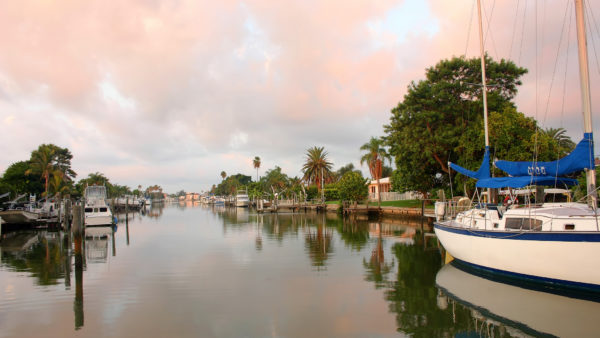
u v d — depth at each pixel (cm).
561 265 1130
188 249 2253
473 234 1420
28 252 2311
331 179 9244
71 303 1188
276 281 1420
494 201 1708
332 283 1382
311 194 8275
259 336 902
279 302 1161
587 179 1230
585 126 1227
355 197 5303
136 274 1584
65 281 1484
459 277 1447
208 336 909
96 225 3916
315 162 7475
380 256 1912
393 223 3919
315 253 2019
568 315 1019
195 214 6912
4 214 3634
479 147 2961
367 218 4741
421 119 3566
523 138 2748
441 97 3484
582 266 1088
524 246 1214
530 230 1232
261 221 4522
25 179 6425
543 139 2680
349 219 4619
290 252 2061
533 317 1013
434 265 1677
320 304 1139
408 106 3716
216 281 1434
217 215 6319
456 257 1614
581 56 1234
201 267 1698
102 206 4053
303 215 5688
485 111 1772
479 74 3525
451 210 2109
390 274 1514
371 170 5931
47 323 1012
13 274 1633
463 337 890
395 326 960
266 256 1947
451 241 1595
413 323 980
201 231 3369
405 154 3778
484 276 1427
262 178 12044
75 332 947
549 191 1545
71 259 2025
